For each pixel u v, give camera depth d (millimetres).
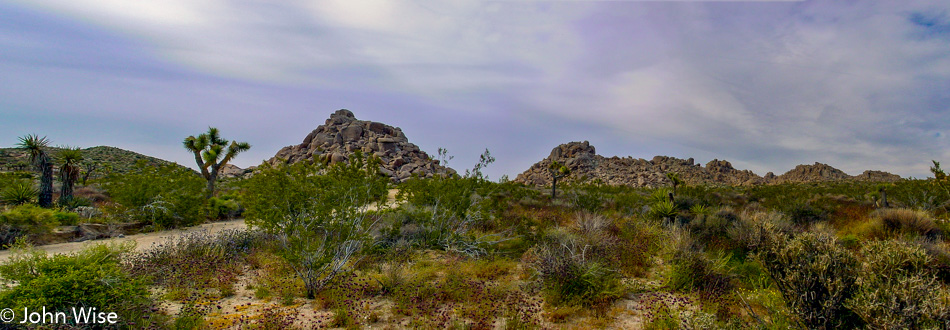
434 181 14414
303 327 5508
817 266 4703
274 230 8383
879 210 14219
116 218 15102
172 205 15836
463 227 12523
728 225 10883
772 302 5566
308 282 7070
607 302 6531
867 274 4652
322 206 7840
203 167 25656
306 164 8938
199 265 8031
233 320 5621
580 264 7293
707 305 6090
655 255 9703
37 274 4840
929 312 3898
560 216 16859
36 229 11523
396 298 6629
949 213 17219
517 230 12273
